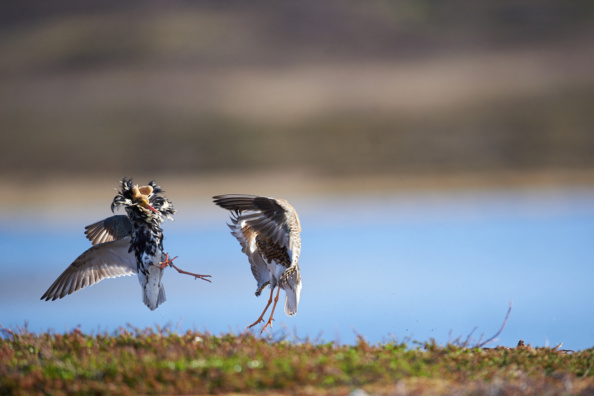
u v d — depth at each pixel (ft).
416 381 102.32
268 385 99.60
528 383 101.81
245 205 126.82
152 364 103.45
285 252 128.57
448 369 107.14
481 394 96.73
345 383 100.22
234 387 99.30
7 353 115.14
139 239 135.74
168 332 120.26
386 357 108.37
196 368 102.94
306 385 99.81
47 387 101.19
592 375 109.81
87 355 110.73
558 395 98.17
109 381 101.71
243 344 113.19
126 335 119.85
